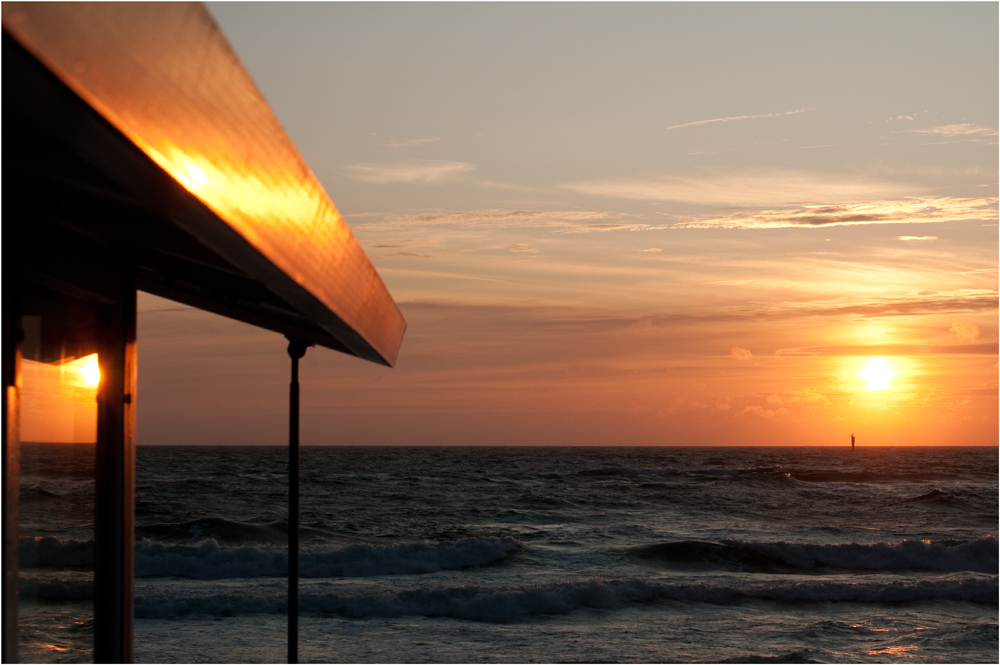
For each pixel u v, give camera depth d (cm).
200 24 109
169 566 1853
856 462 9675
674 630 1297
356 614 1377
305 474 6206
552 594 1461
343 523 3191
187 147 107
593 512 3716
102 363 269
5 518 190
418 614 1394
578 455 12712
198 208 113
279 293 171
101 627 272
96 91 86
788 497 4494
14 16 72
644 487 5172
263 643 1169
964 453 14338
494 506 3975
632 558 2178
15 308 195
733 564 2125
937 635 1253
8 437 192
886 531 2983
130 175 105
